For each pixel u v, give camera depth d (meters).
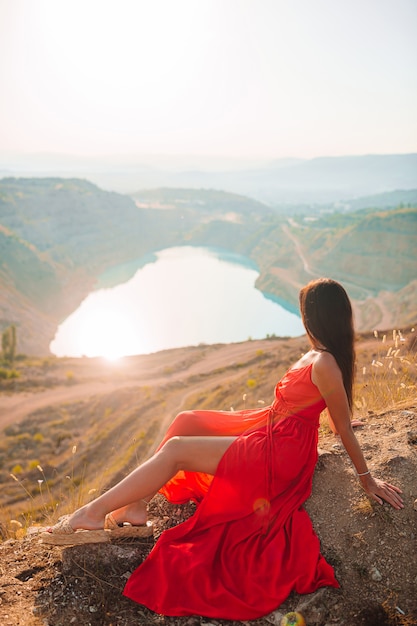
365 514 3.11
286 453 2.99
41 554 3.17
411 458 3.49
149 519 3.47
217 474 2.97
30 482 33.19
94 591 2.87
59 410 54.03
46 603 2.77
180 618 2.71
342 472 3.49
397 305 197.00
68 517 3.19
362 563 2.89
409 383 5.30
